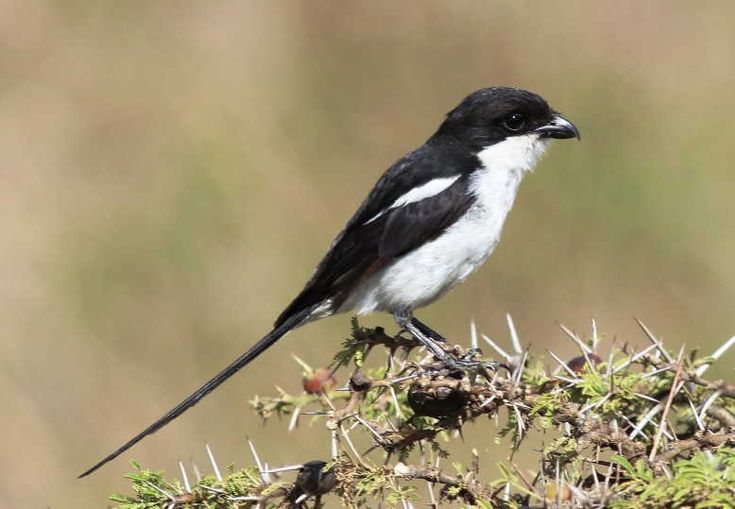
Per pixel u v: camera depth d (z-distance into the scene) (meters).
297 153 15.57
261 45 16.61
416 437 6.68
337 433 6.60
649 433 6.66
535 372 7.09
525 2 16.50
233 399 13.08
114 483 12.38
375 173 15.41
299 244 14.66
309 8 16.73
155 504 6.42
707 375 13.27
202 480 6.50
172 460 12.45
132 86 16.39
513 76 16.22
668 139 15.48
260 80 16.31
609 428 6.33
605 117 15.81
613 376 6.54
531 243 14.66
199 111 15.92
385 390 7.28
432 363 7.61
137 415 12.96
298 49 16.55
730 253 14.39
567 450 6.18
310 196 15.16
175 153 15.61
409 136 15.80
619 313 14.00
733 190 14.94
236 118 15.81
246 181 15.13
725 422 6.65
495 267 14.41
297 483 6.41
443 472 6.20
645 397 6.57
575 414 6.40
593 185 15.18
